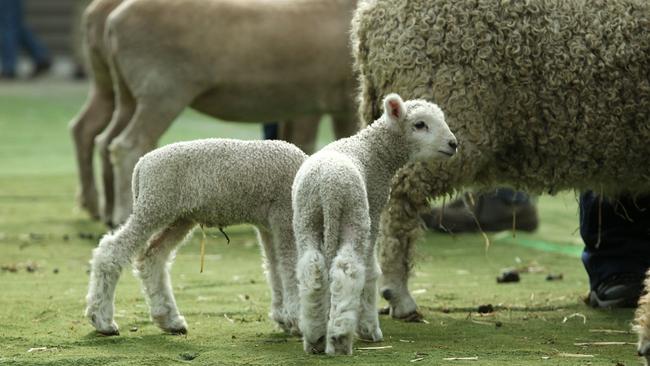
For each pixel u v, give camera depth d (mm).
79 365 16109
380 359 16250
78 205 33656
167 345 17469
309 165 16375
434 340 18094
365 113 20969
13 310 20359
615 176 20500
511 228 31906
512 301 22016
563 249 29391
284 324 18297
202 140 17828
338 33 31016
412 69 19906
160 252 18391
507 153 20344
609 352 17266
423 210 20125
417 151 17312
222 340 17859
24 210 35500
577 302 22047
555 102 19844
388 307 20750
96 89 33469
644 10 19906
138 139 29766
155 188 17703
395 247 20016
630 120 19984
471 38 19641
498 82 19766
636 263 21625
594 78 19797
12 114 69000
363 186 16312
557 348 17516
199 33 30047
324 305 16281
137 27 29797
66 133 59875
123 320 19578
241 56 30359
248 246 29531
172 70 29969
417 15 19891
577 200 22641
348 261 15875
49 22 114938
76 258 27031
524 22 19641
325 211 16094
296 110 31344
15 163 48031
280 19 30703
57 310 20359
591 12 19797
